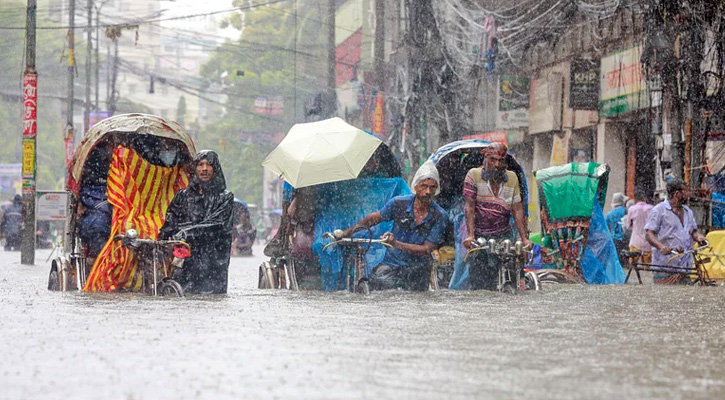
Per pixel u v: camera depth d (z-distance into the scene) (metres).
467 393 8.91
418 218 21.55
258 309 16.77
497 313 16.38
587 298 20.12
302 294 20.88
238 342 12.19
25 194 41.69
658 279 27.31
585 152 50.41
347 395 8.77
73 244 22.28
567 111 50.81
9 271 34.31
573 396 8.83
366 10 91.25
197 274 20.94
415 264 21.62
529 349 11.83
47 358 10.83
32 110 41.69
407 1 55.34
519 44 52.72
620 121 47.19
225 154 147.50
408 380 9.55
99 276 21.22
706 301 19.67
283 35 121.31
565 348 11.97
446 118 54.06
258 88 124.81
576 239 26.02
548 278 25.58
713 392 9.16
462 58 53.69
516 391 9.03
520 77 54.44
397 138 59.75
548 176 26.41
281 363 10.52
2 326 13.88
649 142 42.25
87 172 22.17
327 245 21.23
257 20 123.44
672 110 33.34
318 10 106.25
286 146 23.27
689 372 10.29
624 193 47.69
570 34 50.53
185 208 20.84
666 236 27.25
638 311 17.23
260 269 24.03
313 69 105.88
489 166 21.75
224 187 21.22
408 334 13.18
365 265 21.38
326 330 13.56
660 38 33.03
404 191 23.28
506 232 21.97
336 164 22.58
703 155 32.81
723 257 27.28
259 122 131.25
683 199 27.42
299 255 23.09
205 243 20.92
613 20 45.28
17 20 128.88
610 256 26.64
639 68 42.59
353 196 23.05
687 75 32.84
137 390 8.98
